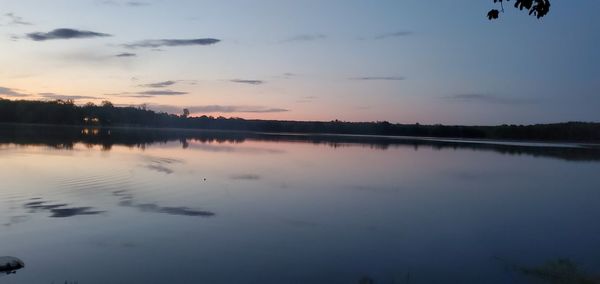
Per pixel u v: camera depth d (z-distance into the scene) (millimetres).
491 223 19125
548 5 6387
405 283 12047
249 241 15398
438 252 14805
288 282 11922
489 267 13344
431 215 20500
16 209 18516
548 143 117500
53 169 30594
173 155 47219
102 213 18453
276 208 20938
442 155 61344
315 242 15570
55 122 147625
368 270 13000
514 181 34156
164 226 16891
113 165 34594
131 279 11789
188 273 12312
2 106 137875
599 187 31438
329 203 22609
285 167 39094
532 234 17328
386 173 37031
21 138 62906
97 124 160750
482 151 74125
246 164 40594
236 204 21516
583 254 14695
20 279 11539
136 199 21609
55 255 13367
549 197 26594
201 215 18906
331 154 57000
